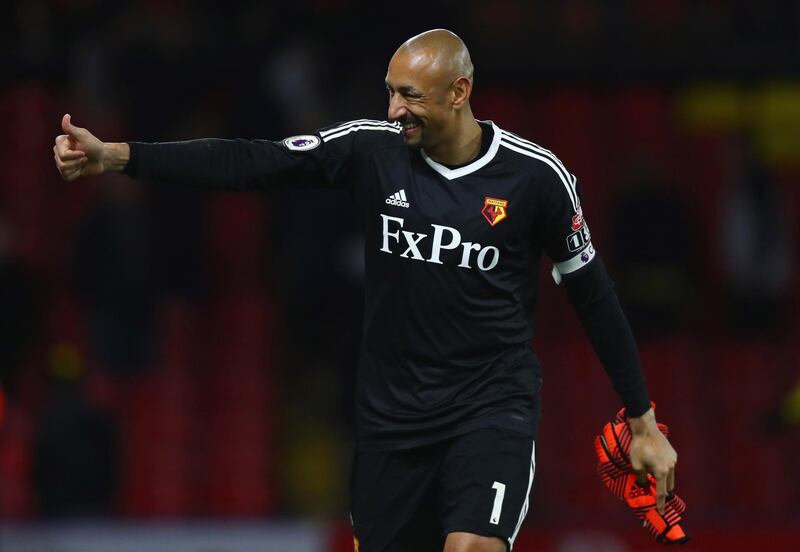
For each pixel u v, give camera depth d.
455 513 15.63
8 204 40.25
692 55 40.28
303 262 35.19
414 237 15.72
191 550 27.84
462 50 15.52
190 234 35.47
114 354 34.59
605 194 40.00
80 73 39.56
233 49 38.03
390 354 16.12
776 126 39.88
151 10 39.81
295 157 16.02
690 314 38.38
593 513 33.81
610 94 41.62
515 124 40.94
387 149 15.99
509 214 15.67
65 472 31.08
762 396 37.03
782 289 38.94
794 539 27.27
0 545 27.84
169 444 35.34
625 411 16.69
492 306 15.89
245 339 37.88
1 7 41.91
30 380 36.41
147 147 15.59
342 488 35.12
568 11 41.66
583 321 16.36
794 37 40.44
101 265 34.12
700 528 27.44
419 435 16.06
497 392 15.96
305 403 37.22
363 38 35.91
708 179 40.34
